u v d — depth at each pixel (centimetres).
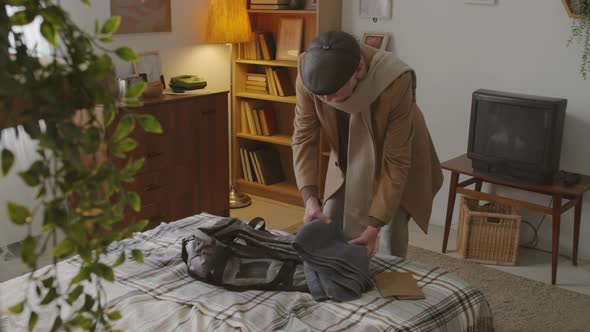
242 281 204
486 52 375
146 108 352
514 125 334
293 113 471
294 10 425
